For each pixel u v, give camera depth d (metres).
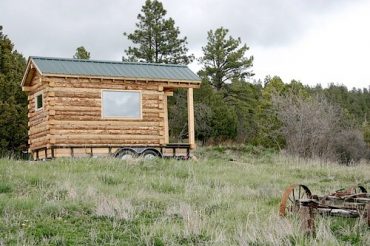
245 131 43.41
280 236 8.61
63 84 22.03
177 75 24.55
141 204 12.20
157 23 45.69
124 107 23.14
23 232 9.12
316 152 31.97
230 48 49.91
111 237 9.05
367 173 21.98
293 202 10.95
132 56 45.03
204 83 42.72
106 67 23.72
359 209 9.81
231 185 16.19
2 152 29.64
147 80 23.47
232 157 29.05
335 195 11.03
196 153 30.27
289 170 22.28
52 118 21.72
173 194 14.13
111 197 12.52
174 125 39.16
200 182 16.64
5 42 33.19
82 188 13.66
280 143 36.47
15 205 11.38
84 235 9.25
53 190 13.44
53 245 8.57
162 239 8.80
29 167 17.52
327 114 33.66
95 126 22.44
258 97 56.16
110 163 19.06
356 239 8.85
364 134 39.12
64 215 10.85
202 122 39.38
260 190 15.01
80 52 43.16
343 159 33.44
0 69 32.56
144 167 19.16
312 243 8.28
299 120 32.88
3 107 30.08
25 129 30.67
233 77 49.91
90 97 22.48
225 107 40.31
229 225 9.97
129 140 23.08
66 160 19.50
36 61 22.64
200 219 10.26
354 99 80.94
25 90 24.08
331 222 10.09
